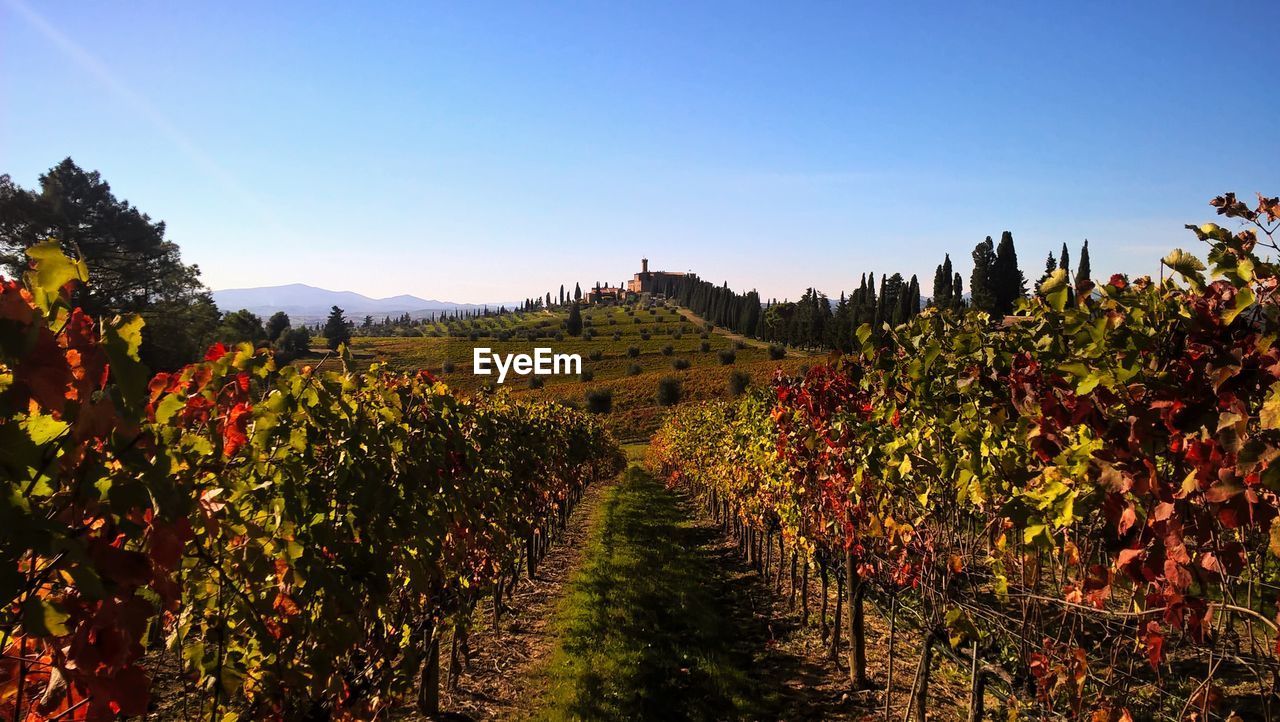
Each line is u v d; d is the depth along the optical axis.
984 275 49.69
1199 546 2.17
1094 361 2.28
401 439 3.90
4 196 27.53
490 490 6.11
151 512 1.74
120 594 1.59
